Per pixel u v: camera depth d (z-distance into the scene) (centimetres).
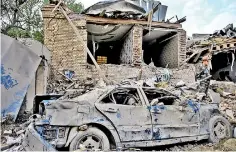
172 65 1714
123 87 668
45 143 539
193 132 697
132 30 1568
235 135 749
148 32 1666
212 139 720
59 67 1438
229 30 1869
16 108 869
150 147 679
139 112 642
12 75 869
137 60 1530
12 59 876
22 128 734
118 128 614
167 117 670
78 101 600
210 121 733
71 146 580
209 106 748
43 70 1206
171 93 730
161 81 1442
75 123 587
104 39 1847
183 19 1606
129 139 620
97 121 602
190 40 1914
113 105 626
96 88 666
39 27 2023
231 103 1181
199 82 1189
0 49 834
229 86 1367
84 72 1436
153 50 2025
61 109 588
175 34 1664
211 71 1939
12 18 1772
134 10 1678
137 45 1551
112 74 1453
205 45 1678
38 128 576
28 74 939
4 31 1736
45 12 1452
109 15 1507
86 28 1487
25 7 1950
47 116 584
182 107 695
